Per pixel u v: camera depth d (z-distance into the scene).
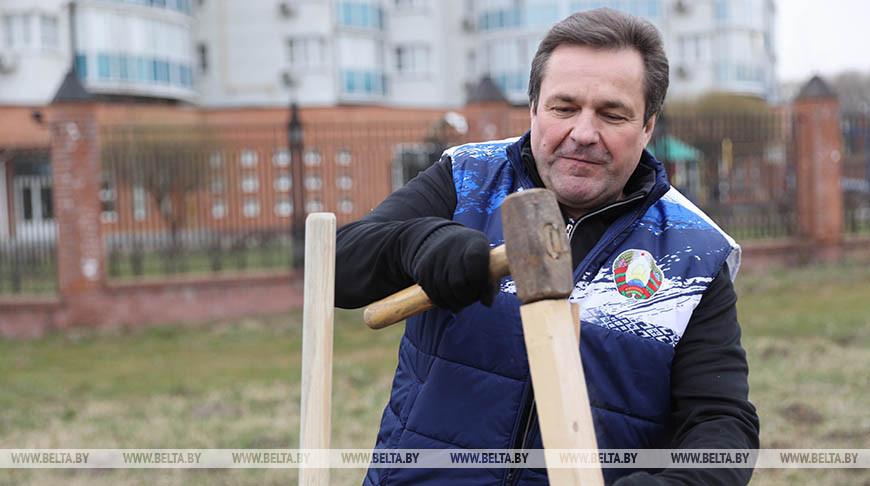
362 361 8.27
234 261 14.34
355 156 16.52
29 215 18.34
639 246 1.62
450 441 1.60
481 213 1.70
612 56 1.53
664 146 12.38
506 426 1.57
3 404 7.01
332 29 31.59
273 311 11.31
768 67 41.72
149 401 6.93
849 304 10.26
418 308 1.39
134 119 20.81
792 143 13.99
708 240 1.64
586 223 1.66
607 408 1.56
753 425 1.52
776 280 12.17
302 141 11.63
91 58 26.66
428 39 34.28
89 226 10.63
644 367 1.57
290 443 5.41
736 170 17.62
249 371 8.11
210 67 30.67
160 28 28.06
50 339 10.23
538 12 33.84
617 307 1.59
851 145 15.67
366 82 32.47
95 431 5.91
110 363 8.79
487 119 12.30
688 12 35.91
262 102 30.75
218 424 5.93
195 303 11.01
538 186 1.66
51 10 26.14
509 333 1.57
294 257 11.49
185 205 14.16
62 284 10.62
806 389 6.15
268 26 30.72
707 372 1.56
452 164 1.79
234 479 4.68
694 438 1.46
